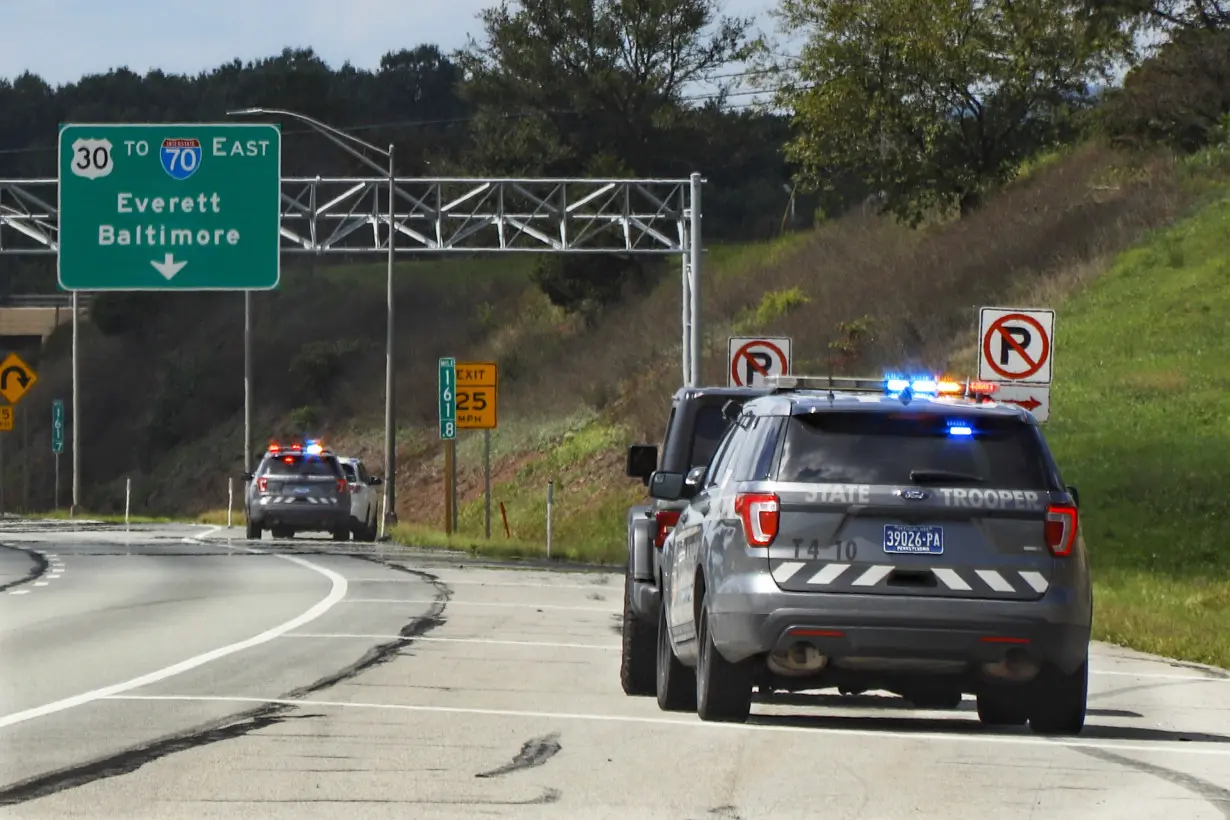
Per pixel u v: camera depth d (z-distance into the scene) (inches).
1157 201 5851.4
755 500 1284.4
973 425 1298.0
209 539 4724.4
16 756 1159.6
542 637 2097.7
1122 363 4739.2
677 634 1450.5
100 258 4827.8
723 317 7406.5
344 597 2655.0
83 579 3026.6
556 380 7721.5
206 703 1443.2
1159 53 6058.1
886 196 7598.4
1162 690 1691.7
